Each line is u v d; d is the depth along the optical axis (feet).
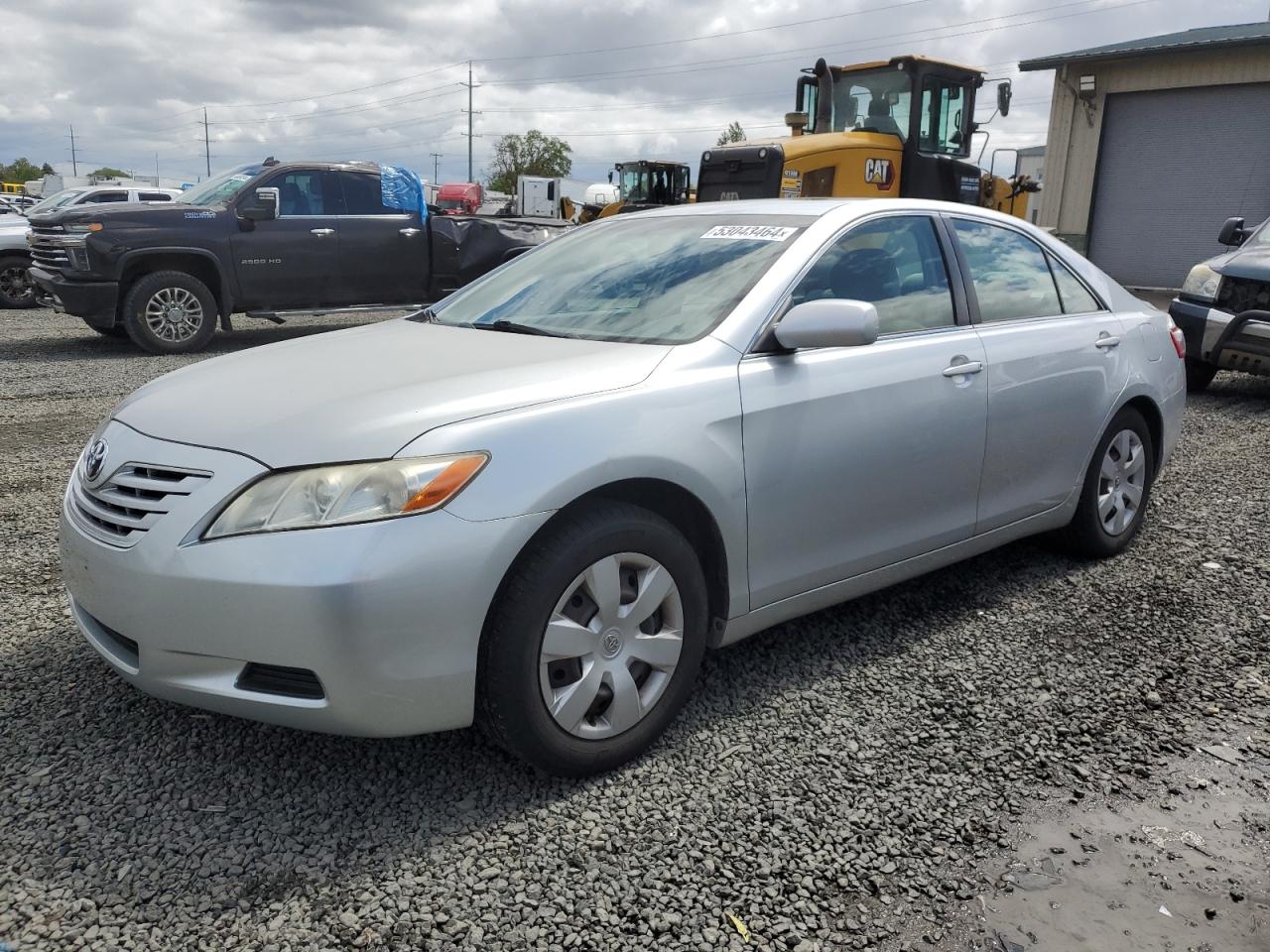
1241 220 32.53
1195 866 8.13
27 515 16.51
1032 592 13.74
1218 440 23.48
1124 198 66.49
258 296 36.27
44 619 12.27
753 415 9.86
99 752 9.39
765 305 10.44
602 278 11.88
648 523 9.08
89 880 7.64
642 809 8.69
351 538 7.72
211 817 8.46
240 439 8.36
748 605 10.22
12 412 24.85
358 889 7.63
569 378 9.15
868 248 11.75
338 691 7.80
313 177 36.76
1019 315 13.38
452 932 7.21
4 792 8.71
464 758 9.44
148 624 8.20
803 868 7.99
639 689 9.38
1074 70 66.64
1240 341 27.09
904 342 11.60
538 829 8.39
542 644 8.53
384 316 49.29
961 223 13.14
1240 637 12.36
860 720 10.28
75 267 33.55
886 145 41.06
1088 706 10.64
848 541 11.03
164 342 34.91
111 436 9.32
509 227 40.50
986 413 12.27
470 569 8.00
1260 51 58.49
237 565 7.80
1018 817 8.71
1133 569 14.66
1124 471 14.99
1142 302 15.96
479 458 8.16
